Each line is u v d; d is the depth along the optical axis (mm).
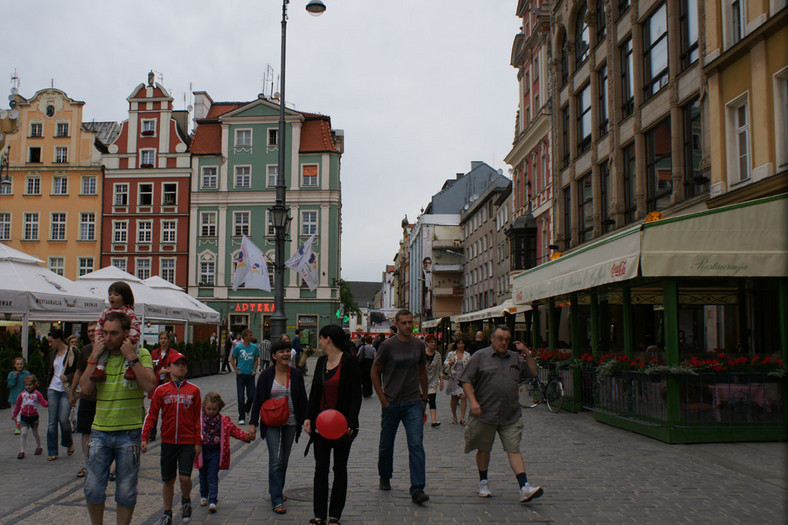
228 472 8406
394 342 7125
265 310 51188
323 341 6312
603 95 24031
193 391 6137
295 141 52375
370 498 6941
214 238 51938
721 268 10398
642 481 7672
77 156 52438
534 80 34562
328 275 51125
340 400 6129
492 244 53656
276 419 6477
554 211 29125
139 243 51938
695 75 17359
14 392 9617
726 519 6039
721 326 13773
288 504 6711
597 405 13695
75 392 7660
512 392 6816
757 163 14133
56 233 52219
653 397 11047
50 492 7102
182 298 26391
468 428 6941
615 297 16062
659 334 15586
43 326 32375
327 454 6012
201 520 6105
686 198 18031
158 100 52938
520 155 37438
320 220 51625
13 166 52375
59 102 52781
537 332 18812
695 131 17672
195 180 52438
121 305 5457
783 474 8031
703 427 10305
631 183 21672
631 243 10758
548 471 8281
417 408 7004
